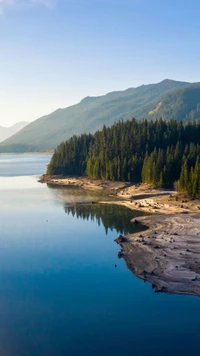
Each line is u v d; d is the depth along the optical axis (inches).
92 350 1797.5
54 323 2016.5
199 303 2206.0
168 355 1759.4
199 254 2906.0
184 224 3836.1
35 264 2851.9
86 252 3122.5
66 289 2418.8
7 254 3083.2
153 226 3890.3
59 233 3708.2
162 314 2103.8
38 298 2295.8
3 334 1920.5
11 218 4384.8
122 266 2790.4
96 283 2503.7
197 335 1911.9
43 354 1765.5
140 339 1879.9
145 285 2452.0
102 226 3986.2
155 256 2920.8
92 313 2122.3
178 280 2476.6
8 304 2224.4
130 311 2137.1
